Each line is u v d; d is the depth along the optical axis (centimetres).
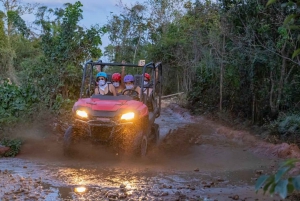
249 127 1341
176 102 2380
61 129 1122
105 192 619
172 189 655
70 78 1299
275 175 241
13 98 1144
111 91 961
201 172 798
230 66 1505
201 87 2083
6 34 3341
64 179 702
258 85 1364
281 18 1144
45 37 1322
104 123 862
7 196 585
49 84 1272
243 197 610
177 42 2683
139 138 877
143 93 975
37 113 1134
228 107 1700
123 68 1062
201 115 1817
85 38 1334
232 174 785
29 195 591
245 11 1334
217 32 1600
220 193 635
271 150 1005
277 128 1141
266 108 1331
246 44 1304
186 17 2223
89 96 1002
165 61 2802
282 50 1130
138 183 689
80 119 877
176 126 1574
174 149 1054
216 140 1206
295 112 1195
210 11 1759
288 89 1211
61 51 1305
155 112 1032
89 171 774
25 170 770
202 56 1897
